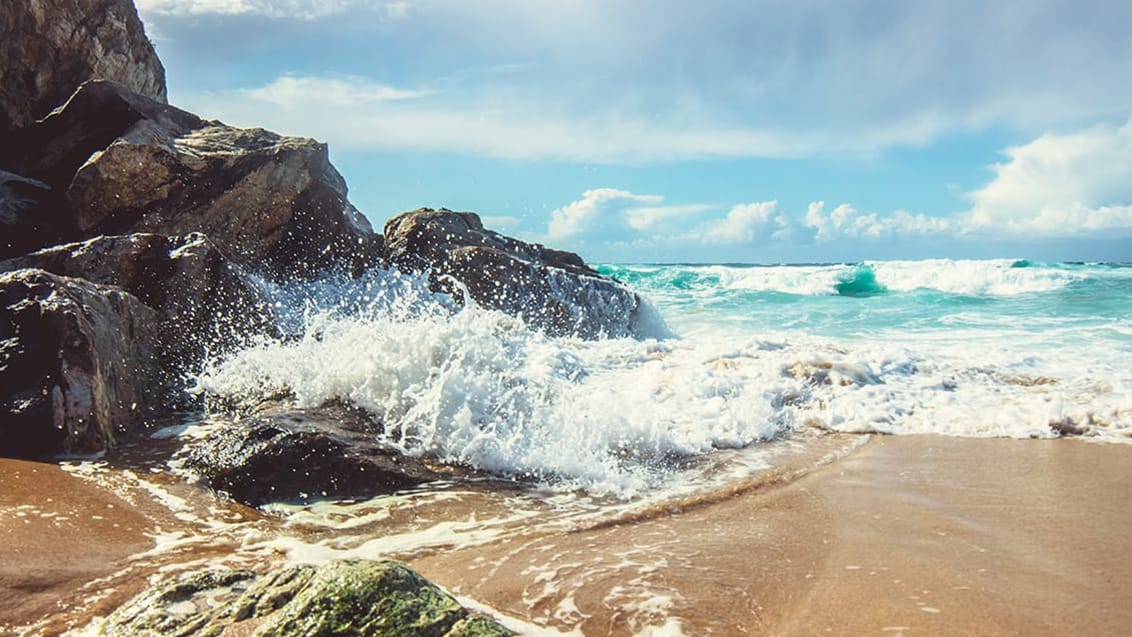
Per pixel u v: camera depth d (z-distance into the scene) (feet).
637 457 16.05
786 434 18.43
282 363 20.11
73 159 33.88
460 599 9.26
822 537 11.28
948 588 9.28
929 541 11.00
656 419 17.48
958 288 70.64
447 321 20.99
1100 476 14.42
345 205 39.27
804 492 13.73
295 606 7.63
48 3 45.44
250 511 12.66
